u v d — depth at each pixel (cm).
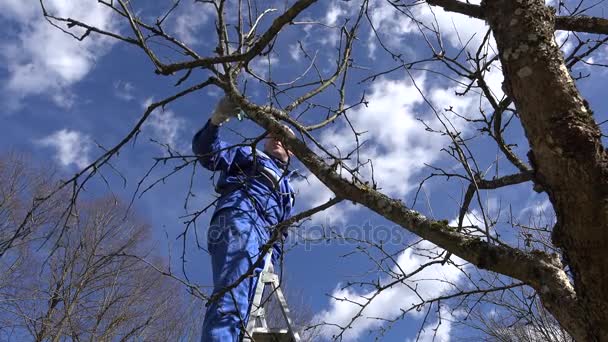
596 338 200
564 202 200
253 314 372
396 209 258
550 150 201
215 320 345
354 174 270
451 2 265
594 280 196
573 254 201
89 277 1107
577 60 318
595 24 287
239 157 414
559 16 294
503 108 303
